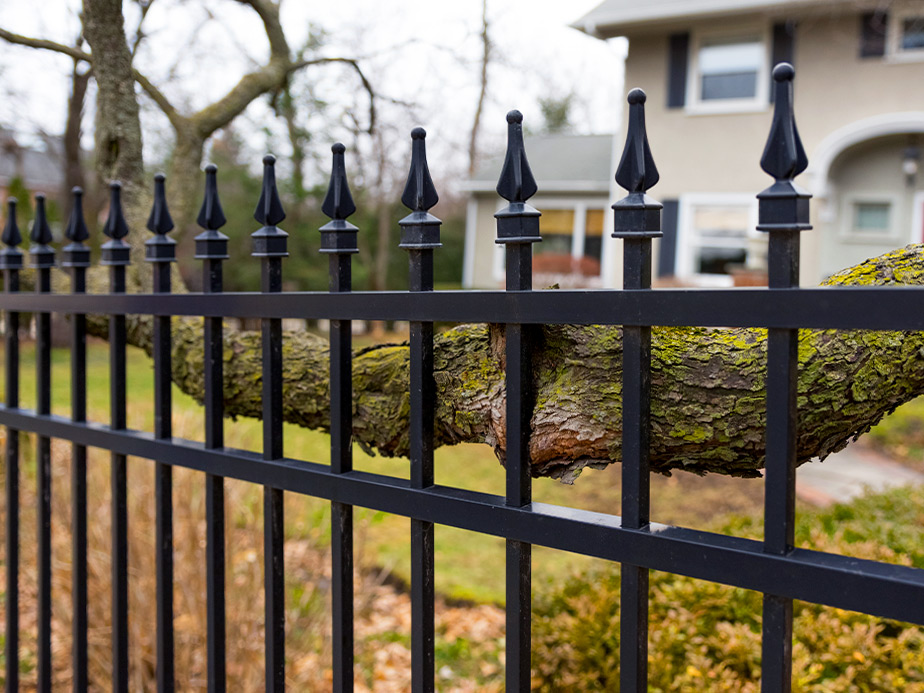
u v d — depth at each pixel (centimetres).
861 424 103
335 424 125
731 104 1099
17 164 889
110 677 258
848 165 1122
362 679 287
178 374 188
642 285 92
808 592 81
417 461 115
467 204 1714
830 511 339
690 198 1141
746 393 102
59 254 372
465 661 304
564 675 210
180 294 149
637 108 92
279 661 138
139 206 221
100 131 218
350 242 124
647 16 1086
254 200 1483
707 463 109
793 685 174
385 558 397
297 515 354
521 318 101
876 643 195
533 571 363
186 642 252
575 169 1528
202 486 292
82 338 178
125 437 163
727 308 84
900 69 1002
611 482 588
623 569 95
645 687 96
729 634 198
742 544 86
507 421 105
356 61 284
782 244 82
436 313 109
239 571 285
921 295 73
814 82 1055
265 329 134
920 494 369
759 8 1018
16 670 198
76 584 178
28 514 385
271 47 258
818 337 101
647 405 94
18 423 193
